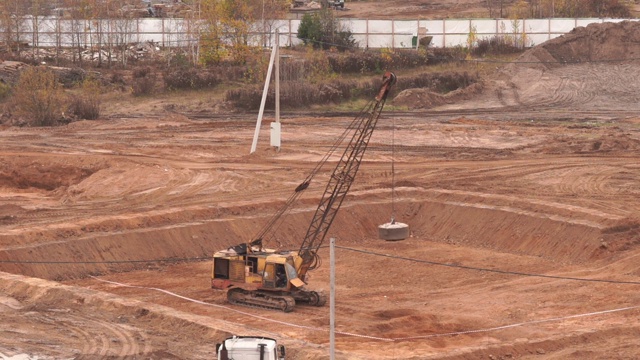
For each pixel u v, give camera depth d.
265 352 30.95
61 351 37.81
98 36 141.38
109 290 52.09
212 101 121.62
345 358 37.00
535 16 171.62
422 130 102.88
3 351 37.41
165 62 140.12
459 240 65.44
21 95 108.81
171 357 37.28
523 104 123.81
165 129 103.75
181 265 58.69
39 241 56.53
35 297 46.41
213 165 82.75
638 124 105.81
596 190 72.00
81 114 111.81
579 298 50.12
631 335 42.56
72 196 74.31
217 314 47.38
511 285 53.62
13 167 82.69
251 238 63.06
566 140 94.00
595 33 139.62
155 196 71.50
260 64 128.88
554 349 40.41
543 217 62.91
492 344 40.31
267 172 80.00
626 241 58.62
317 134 100.44
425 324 45.31
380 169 81.62
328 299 50.94
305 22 150.25
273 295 49.22
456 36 153.00
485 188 72.50
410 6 194.50
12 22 144.00
